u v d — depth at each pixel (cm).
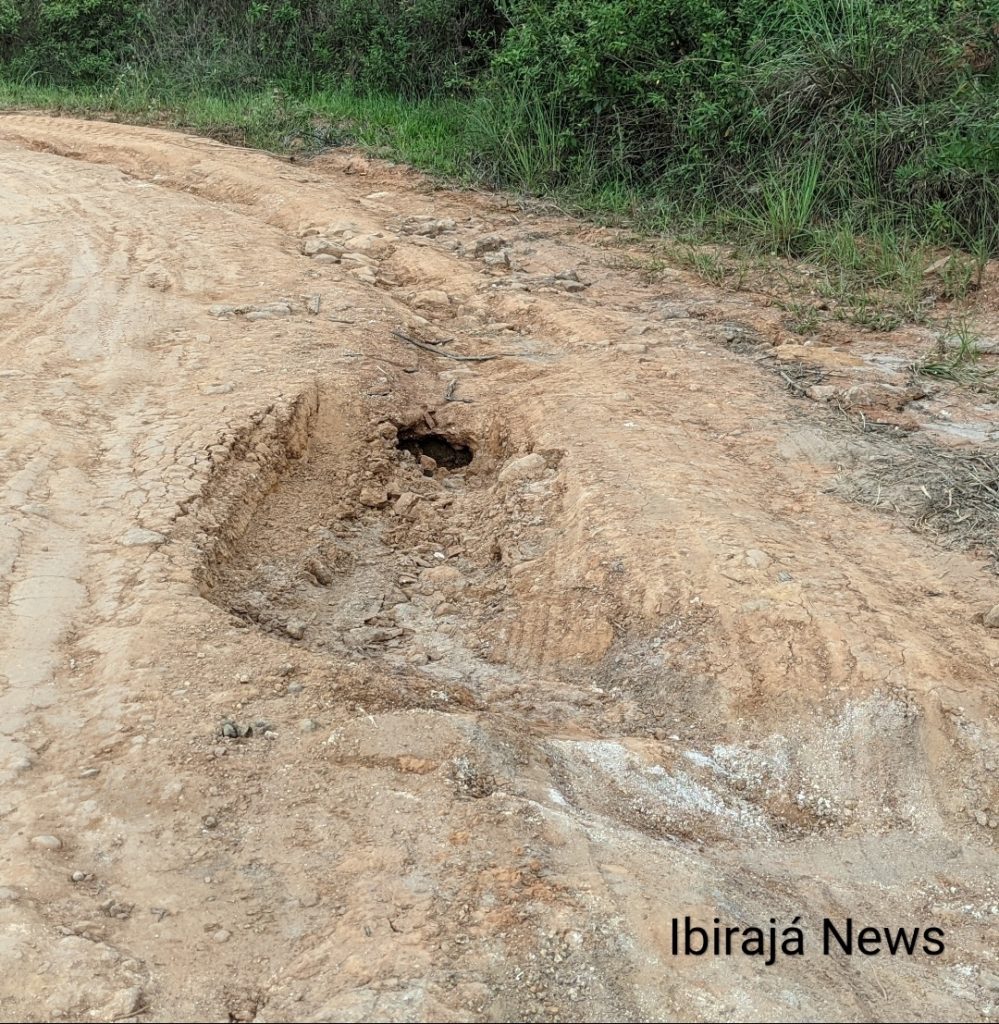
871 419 586
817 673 396
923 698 383
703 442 550
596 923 295
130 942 287
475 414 592
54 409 556
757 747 385
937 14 935
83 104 1387
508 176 1056
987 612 429
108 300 702
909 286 767
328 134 1201
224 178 1035
